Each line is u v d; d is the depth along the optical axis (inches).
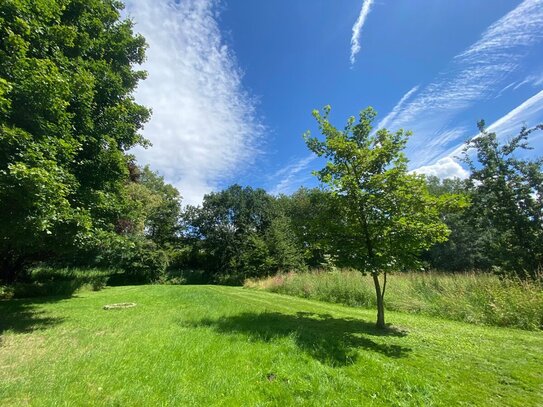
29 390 132.3
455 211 264.7
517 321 304.2
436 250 1177.4
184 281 1343.5
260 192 1844.2
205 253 1615.4
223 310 342.0
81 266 808.9
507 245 563.5
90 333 233.8
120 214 433.7
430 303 395.2
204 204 1738.4
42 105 233.0
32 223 215.2
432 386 150.3
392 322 311.3
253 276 1040.2
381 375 158.6
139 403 124.0
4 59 219.5
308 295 554.9
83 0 367.6
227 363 167.5
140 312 329.1
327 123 288.0
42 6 246.7
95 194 331.6
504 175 572.4
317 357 179.0
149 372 152.9
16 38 216.4
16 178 193.8
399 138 275.0
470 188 625.3
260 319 288.7
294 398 132.9
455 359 191.3
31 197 208.4
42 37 271.4
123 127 400.2
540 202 540.4
